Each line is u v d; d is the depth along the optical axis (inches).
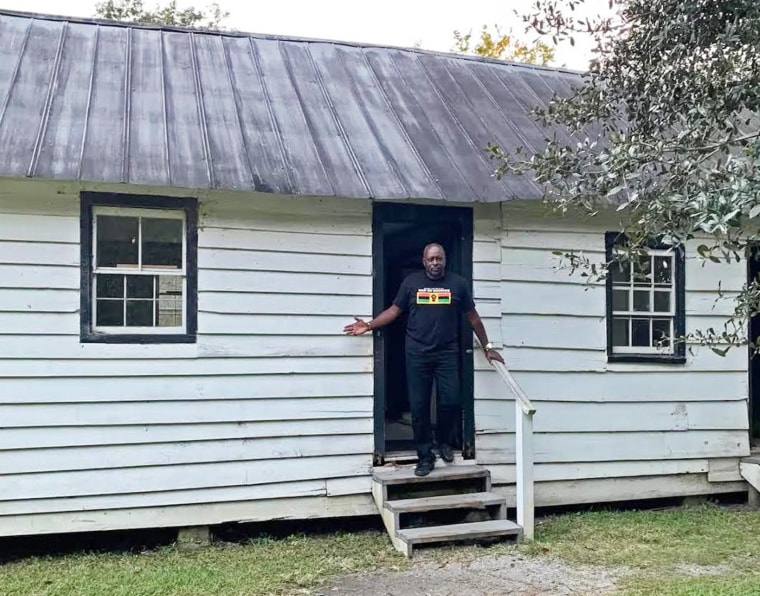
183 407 229.8
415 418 243.0
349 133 261.6
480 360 260.8
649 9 187.0
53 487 217.9
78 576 199.8
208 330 232.4
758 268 299.9
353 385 246.5
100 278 228.1
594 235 275.3
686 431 287.3
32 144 210.4
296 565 210.5
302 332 241.9
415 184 236.8
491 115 296.2
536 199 244.4
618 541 236.1
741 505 293.0
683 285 286.7
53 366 218.4
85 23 303.0
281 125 256.5
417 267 327.6
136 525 225.1
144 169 211.6
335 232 246.8
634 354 282.5
